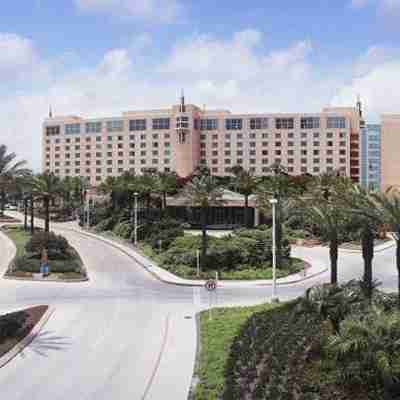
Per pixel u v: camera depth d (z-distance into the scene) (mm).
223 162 143625
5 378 21047
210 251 50500
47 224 69375
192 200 49969
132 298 38125
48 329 28656
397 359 18516
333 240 34094
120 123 152500
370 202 28828
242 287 43312
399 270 27828
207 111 148250
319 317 27500
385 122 138375
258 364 21250
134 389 19875
